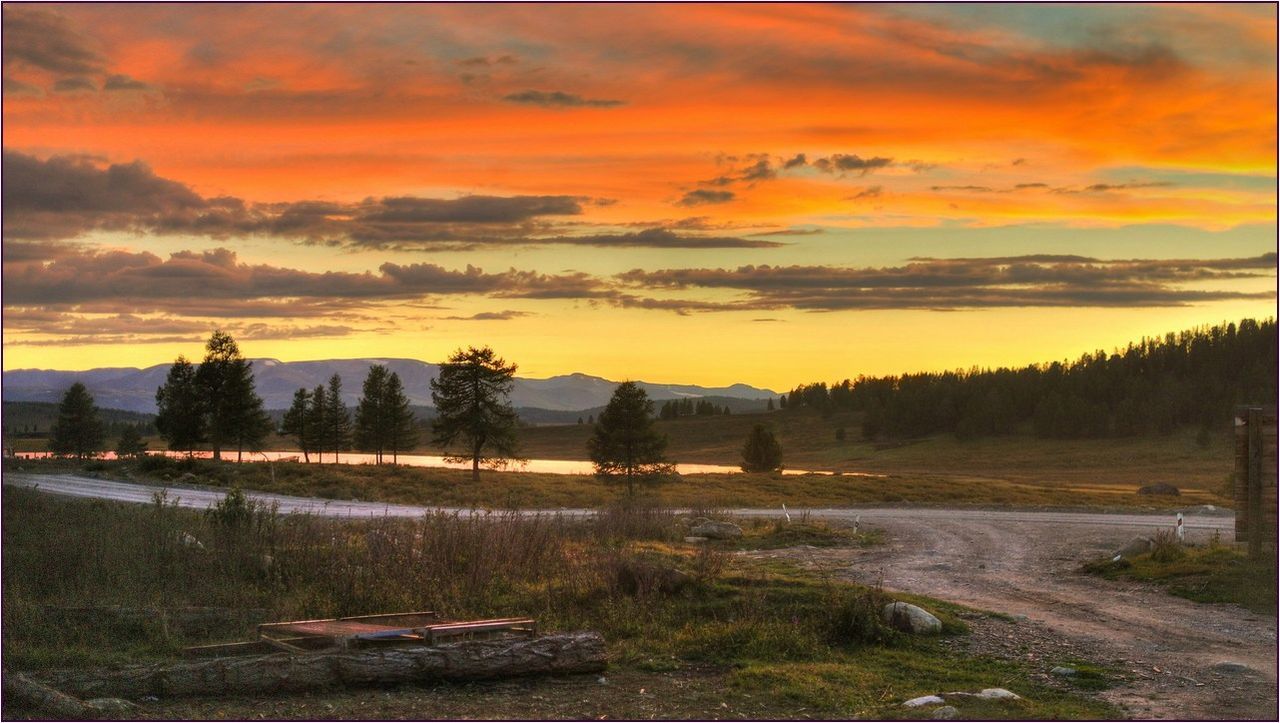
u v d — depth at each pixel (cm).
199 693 924
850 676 1070
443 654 1003
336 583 1423
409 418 10488
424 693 965
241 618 1266
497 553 1648
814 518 3697
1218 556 2061
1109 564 2133
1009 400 19550
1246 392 17500
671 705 947
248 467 5994
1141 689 1059
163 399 8425
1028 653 1247
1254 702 1002
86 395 9600
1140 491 6562
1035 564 2328
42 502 2133
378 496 4741
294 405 10981
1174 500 5381
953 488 5628
